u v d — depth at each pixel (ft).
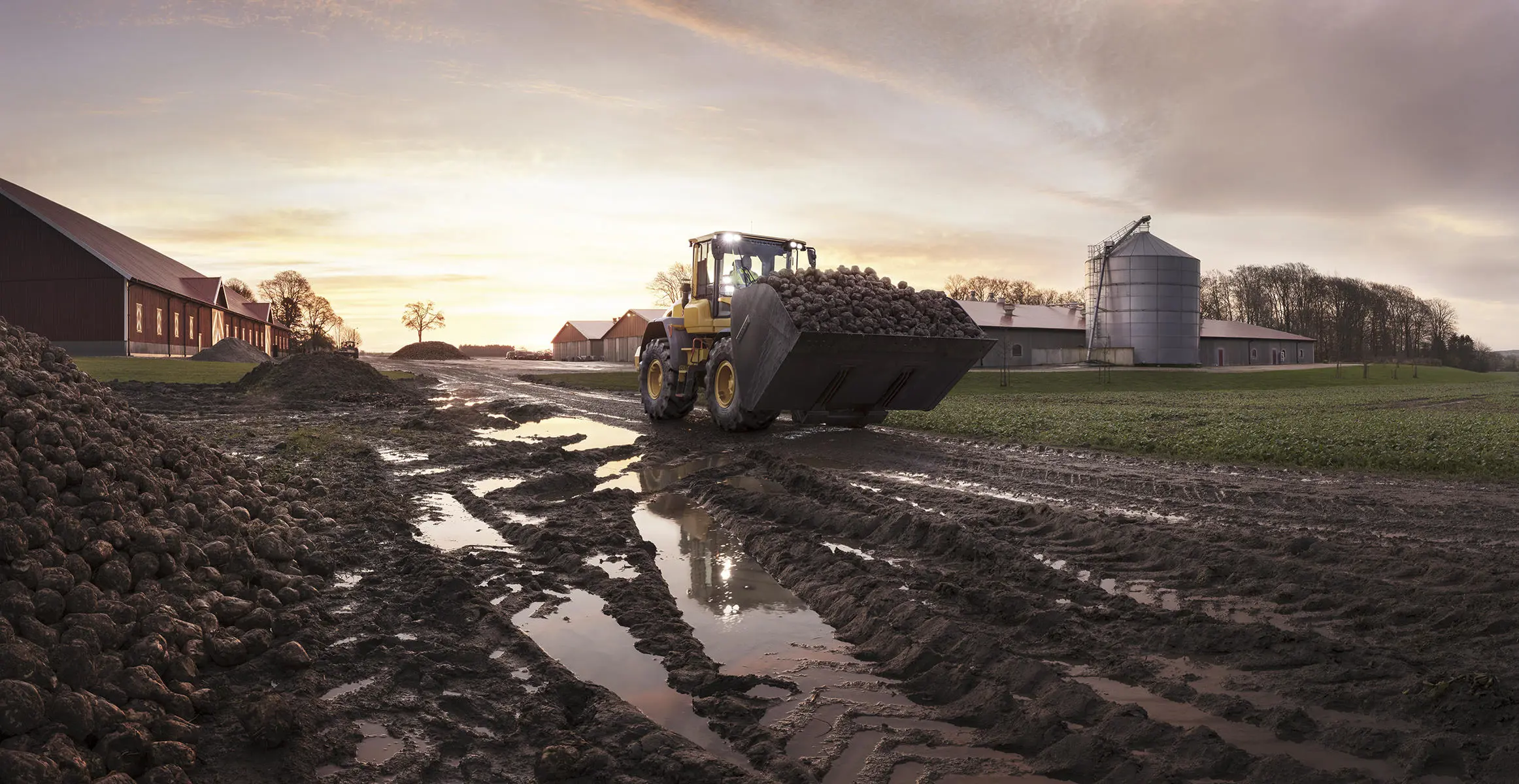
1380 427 47.06
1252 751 9.82
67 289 122.93
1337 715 10.69
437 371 143.13
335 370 76.18
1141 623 14.28
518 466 32.42
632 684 12.01
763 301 39.27
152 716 9.89
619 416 56.44
